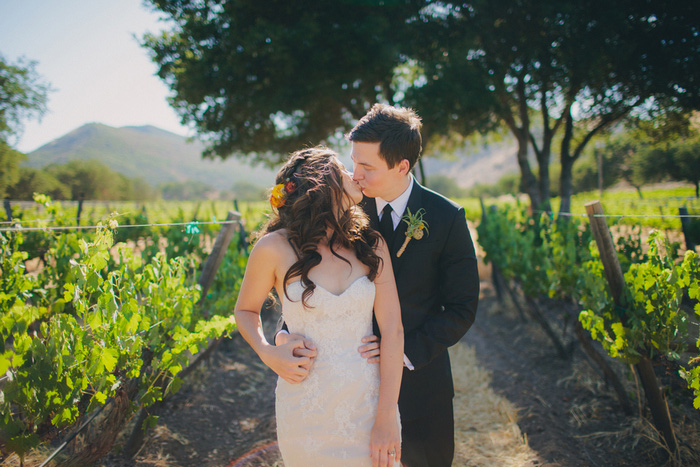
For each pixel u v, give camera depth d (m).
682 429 2.82
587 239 4.38
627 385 3.48
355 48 9.80
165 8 10.93
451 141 16.77
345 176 1.45
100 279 1.99
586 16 9.26
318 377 1.35
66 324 1.80
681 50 9.02
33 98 14.91
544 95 11.01
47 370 1.68
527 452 2.83
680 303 2.40
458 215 1.81
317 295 1.34
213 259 2.98
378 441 1.31
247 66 10.23
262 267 1.40
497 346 4.89
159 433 2.90
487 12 9.82
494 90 10.46
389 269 1.47
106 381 1.84
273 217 1.51
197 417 3.23
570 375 3.96
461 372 4.06
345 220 1.41
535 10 9.31
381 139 1.63
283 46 9.32
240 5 9.95
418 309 1.82
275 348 1.35
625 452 2.80
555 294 4.16
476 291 1.78
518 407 3.47
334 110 13.74
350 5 10.26
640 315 2.53
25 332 1.67
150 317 2.28
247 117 12.05
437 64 9.77
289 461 1.38
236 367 4.20
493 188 76.06
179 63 11.28
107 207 9.20
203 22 10.74
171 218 9.03
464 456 2.80
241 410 3.45
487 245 6.45
